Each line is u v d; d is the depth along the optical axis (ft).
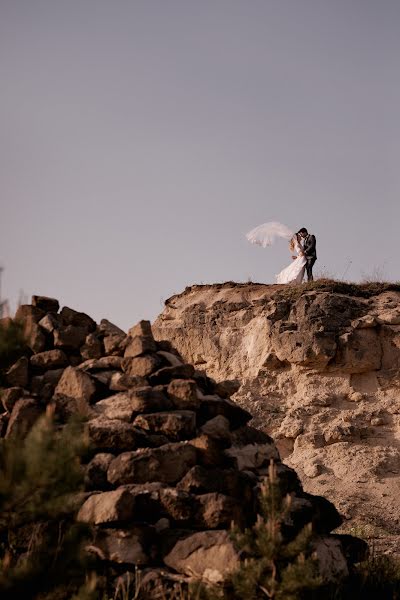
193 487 24.54
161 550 23.95
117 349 28.84
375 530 50.39
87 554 22.49
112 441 25.67
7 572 20.51
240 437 28.12
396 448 62.23
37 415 26.53
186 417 26.09
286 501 22.71
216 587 22.58
